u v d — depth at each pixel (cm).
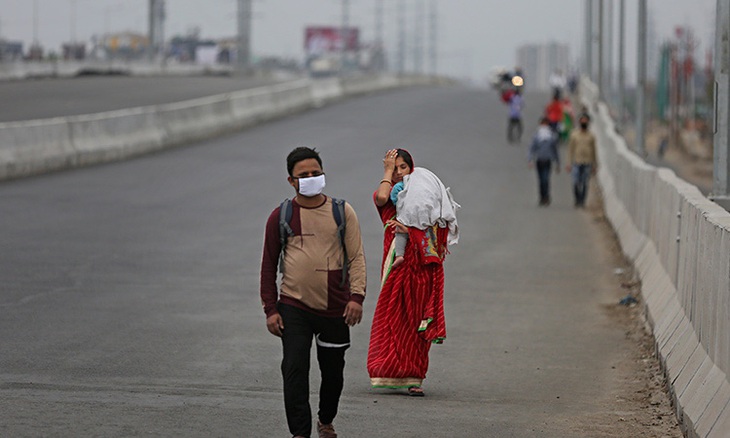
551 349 2594
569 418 1928
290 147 8306
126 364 2233
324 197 1616
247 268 3553
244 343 2489
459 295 3312
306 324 1595
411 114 12075
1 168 5869
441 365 2406
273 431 1733
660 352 2289
